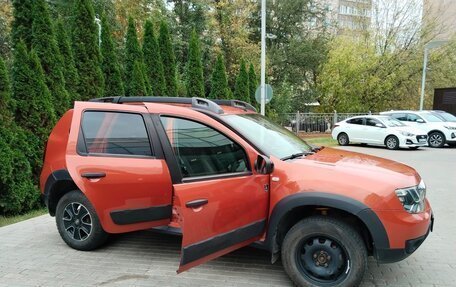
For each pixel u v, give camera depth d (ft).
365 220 9.81
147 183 12.19
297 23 99.30
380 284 11.40
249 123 12.98
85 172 12.81
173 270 12.36
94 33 29.37
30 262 13.01
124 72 37.22
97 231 13.64
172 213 12.30
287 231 11.34
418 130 51.83
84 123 13.44
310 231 10.54
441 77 89.25
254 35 96.43
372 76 87.56
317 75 97.91
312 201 10.20
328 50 95.61
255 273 12.11
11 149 19.77
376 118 54.54
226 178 10.71
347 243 10.15
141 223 12.55
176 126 12.05
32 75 21.57
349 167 11.00
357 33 92.99
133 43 37.04
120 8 63.87
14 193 19.42
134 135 12.64
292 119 72.28
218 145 11.35
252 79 58.23
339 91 89.76
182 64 72.69
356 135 55.67
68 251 14.05
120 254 13.75
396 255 10.02
